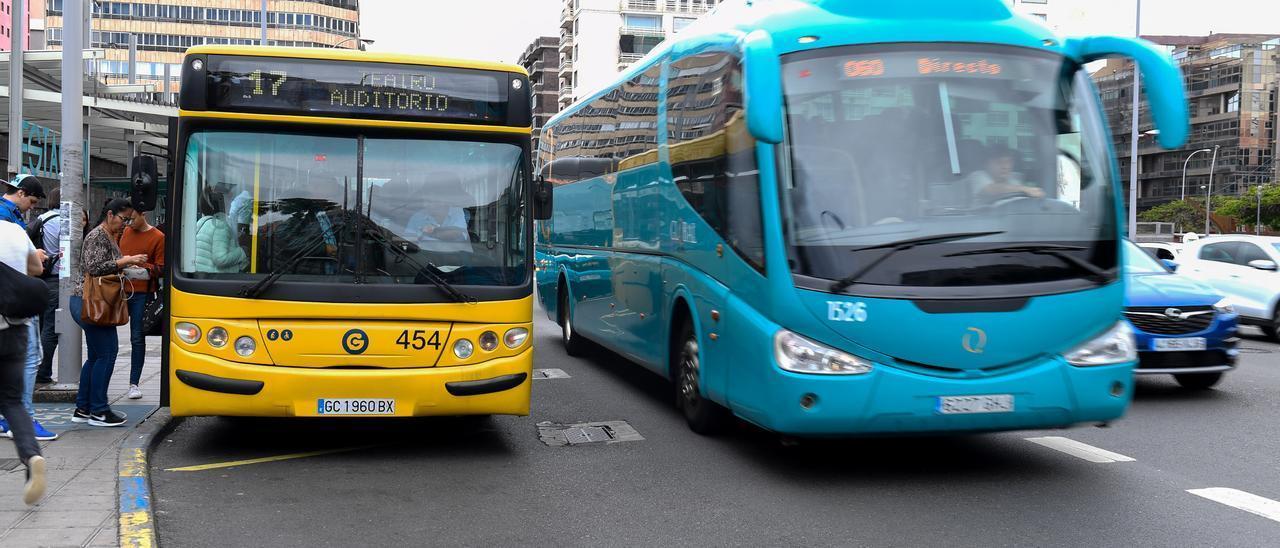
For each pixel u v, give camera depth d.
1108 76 110.88
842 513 6.16
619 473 7.24
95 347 8.35
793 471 7.27
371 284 7.32
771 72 6.23
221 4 122.75
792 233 6.59
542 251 16.36
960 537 5.64
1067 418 6.61
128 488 6.36
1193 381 11.05
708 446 8.15
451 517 6.11
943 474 7.15
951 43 6.95
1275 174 126.38
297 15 123.44
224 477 7.10
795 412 6.48
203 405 7.17
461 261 7.51
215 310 7.20
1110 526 5.82
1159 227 49.00
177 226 7.34
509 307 7.53
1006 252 6.54
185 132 7.37
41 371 10.02
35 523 5.58
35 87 24.94
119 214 8.34
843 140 6.68
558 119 15.64
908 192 6.58
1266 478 6.99
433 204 7.52
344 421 9.20
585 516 6.12
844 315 6.42
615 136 11.49
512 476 7.16
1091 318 6.62
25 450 5.71
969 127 6.75
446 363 7.39
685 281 8.56
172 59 122.12
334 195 7.40
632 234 10.55
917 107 6.76
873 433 6.55
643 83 10.36
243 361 7.19
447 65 7.64
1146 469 7.25
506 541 5.61
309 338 7.23
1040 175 6.75
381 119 7.50
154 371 11.68
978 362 6.45
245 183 7.36
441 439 8.44
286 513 6.18
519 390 7.55
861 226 6.51
